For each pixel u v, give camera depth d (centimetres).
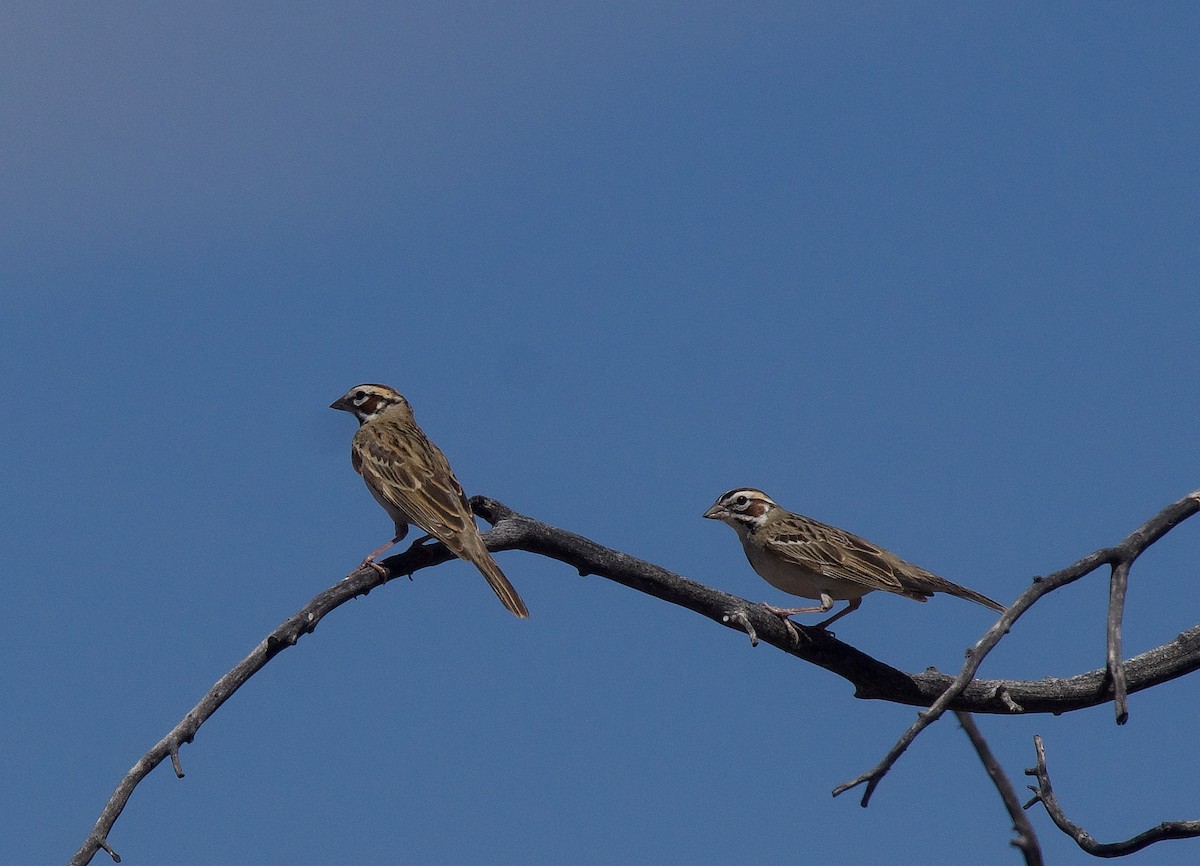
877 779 915
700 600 1323
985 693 1298
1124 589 1098
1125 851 991
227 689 1019
